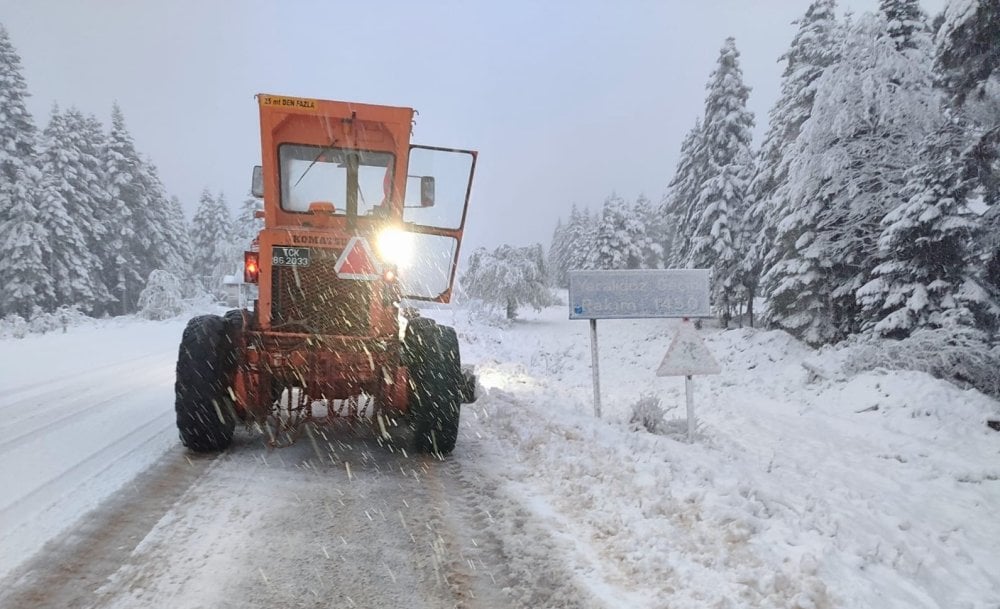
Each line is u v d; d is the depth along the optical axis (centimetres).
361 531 409
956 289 1528
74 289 3491
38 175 3319
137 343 1750
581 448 603
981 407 1057
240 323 566
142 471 505
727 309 3080
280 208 620
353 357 536
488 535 410
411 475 524
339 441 621
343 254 546
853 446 963
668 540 402
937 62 1333
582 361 2372
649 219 6562
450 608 322
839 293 1964
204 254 5644
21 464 519
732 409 1244
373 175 627
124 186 4300
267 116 598
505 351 2214
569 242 7806
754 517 448
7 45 3262
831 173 1919
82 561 350
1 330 2084
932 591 428
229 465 530
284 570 353
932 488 777
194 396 530
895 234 1544
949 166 1440
